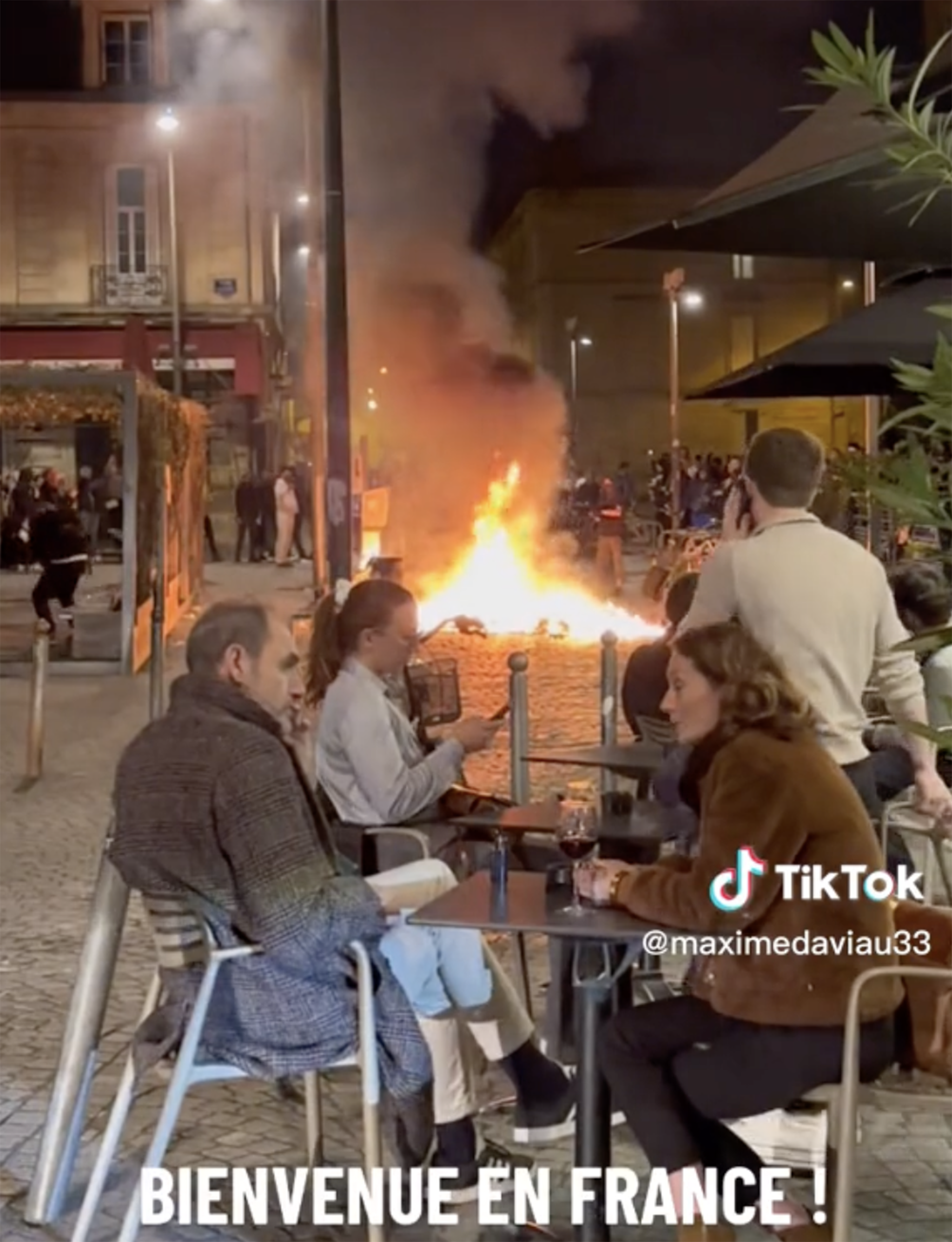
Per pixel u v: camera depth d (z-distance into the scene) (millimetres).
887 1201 4570
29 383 17125
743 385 9156
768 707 3787
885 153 3553
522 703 8695
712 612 4977
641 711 6727
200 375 41938
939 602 6445
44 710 13680
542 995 6207
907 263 6887
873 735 6316
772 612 4840
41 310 41312
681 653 3855
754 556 4898
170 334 41469
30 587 27172
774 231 6090
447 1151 4500
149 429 18344
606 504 28188
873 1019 3709
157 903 4023
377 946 4164
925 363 6219
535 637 20641
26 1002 6426
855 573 4891
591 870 3953
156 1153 4047
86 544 22625
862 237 6160
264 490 35062
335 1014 4059
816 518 4984
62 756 12578
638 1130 3861
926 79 4750
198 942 4035
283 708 4188
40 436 34500
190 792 3971
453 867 5441
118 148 41250
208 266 41469
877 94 2734
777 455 4902
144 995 6434
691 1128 3850
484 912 3926
